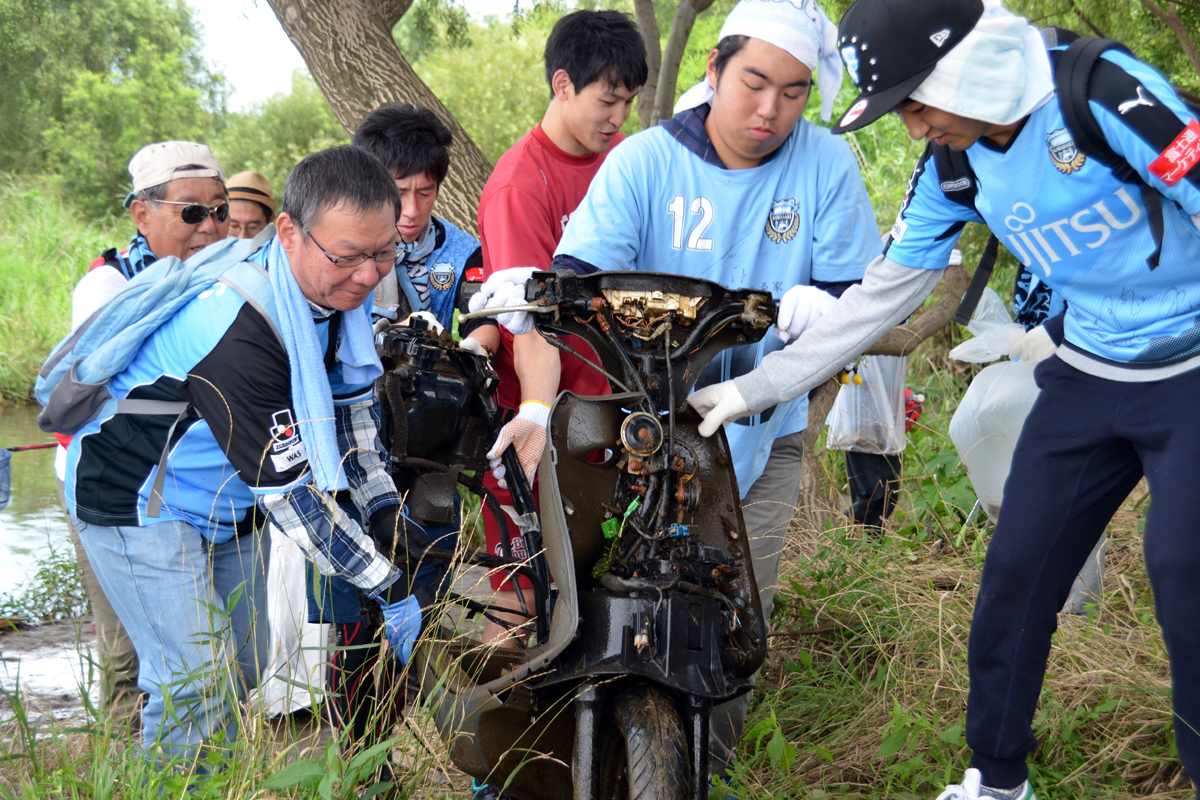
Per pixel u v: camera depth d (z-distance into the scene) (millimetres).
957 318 2723
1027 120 2168
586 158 3498
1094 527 2385
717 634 2154
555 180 3428
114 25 29953
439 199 5973
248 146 28641
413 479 2740
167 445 2426
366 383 2580
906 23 2086
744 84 2574
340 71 5996
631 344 2352
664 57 6473
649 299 2303
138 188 3189
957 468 4469
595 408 2271
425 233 3572
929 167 2428
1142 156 2016
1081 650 3328
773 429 2830
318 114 28766
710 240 2809
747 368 2877
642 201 2775
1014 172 2227
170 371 2383
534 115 22484
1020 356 3146
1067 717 2941
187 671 2416
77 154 27016
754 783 2773
